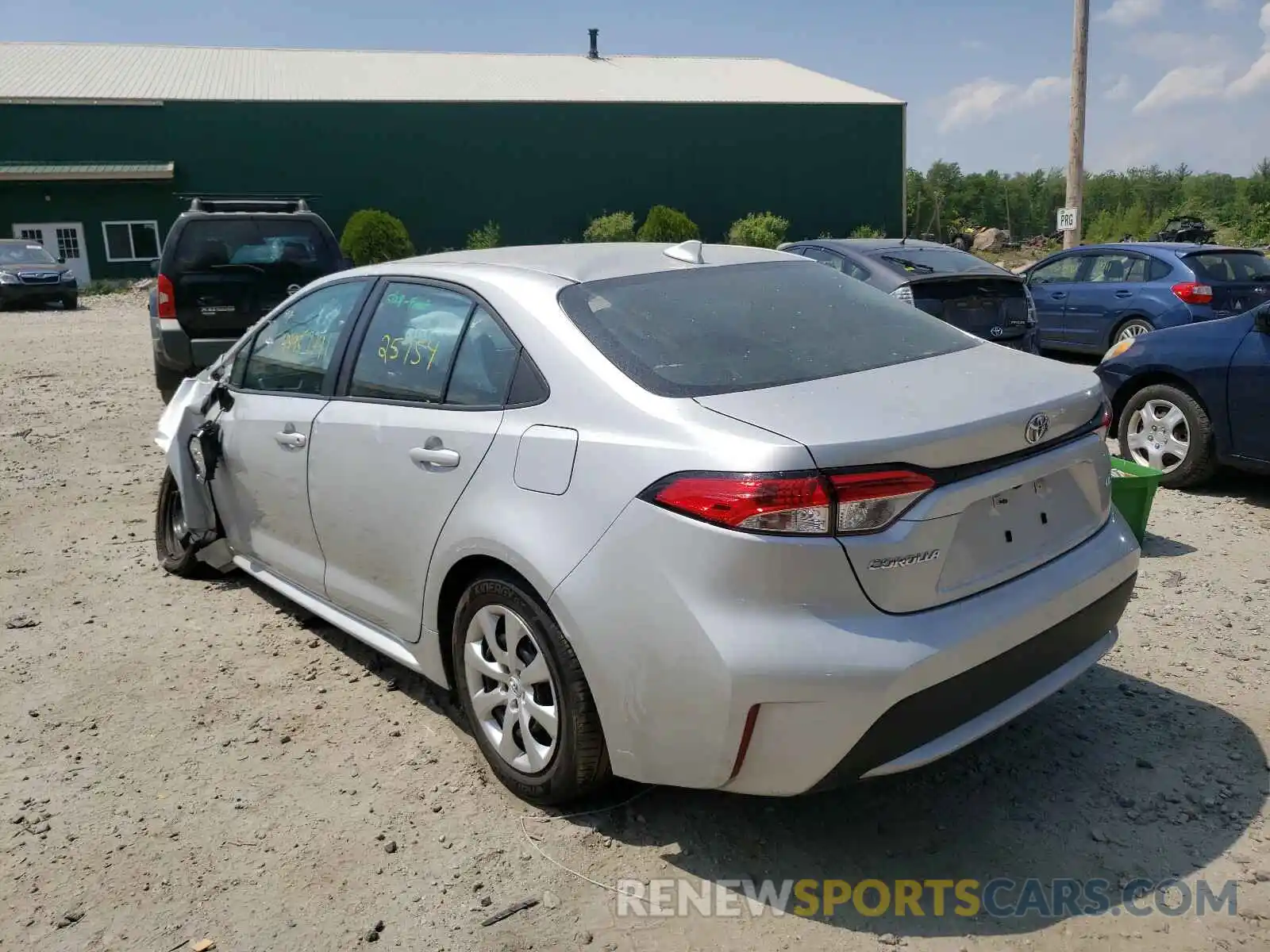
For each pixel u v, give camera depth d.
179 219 8.87
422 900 2.82
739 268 3.71
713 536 2.57
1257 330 6.17
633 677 2.73
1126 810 3.13
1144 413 6.81
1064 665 3.08
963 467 2.70
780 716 2.56
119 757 3.58
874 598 2.58
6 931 2.73
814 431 2.60
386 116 36.22
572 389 3.02
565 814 3.19
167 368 9.12
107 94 34.69
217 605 4.95
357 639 4.25
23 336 17.08
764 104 39.50
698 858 2.97
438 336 3.57
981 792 3.25
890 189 41.28
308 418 4.02
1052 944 2.61
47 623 4.75
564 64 44.88
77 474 7.46
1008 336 8.95
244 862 2.99
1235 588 4.88
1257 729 3.57
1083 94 16.59
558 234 38.66
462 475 3.25
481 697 3.32
